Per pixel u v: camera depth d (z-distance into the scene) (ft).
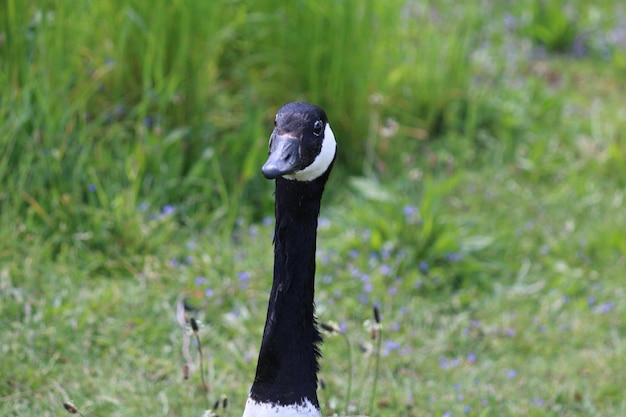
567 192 38.78
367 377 27.71
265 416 19.67
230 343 28.45
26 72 31.99
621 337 30.94
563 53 52.47
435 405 26.53
